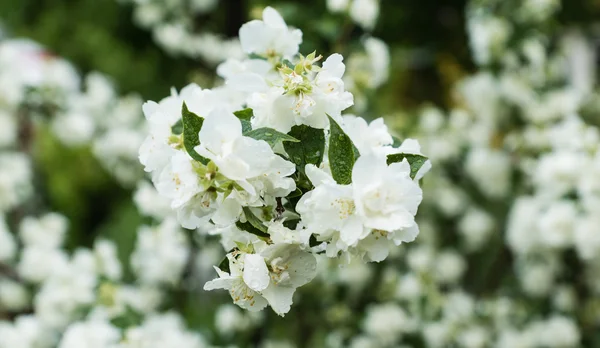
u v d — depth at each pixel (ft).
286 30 1.69
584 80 5.25
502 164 3.61
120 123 3.95
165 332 2.41
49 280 2.86
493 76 3.53
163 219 2.68
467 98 3.81
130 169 3.78
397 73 5.27
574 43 5.18
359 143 1.52
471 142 3.72
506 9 3.46
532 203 3.09
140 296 2.91
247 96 1.60
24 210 3.92
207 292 3.29
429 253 3.36
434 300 3.16
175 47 3.95
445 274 3.51
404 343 3.11
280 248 1.45
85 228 5.82
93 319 2.31
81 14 6.01
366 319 3.06
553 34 3.96
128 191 5.86
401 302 3.17
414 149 1.55
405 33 4.64
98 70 5.83
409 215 1.42
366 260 1.46
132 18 5.63
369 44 2.34
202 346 2.75
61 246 4.13
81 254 2.71
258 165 1.42
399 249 3.19
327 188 1.42
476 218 3.66
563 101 3.50
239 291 1.47
